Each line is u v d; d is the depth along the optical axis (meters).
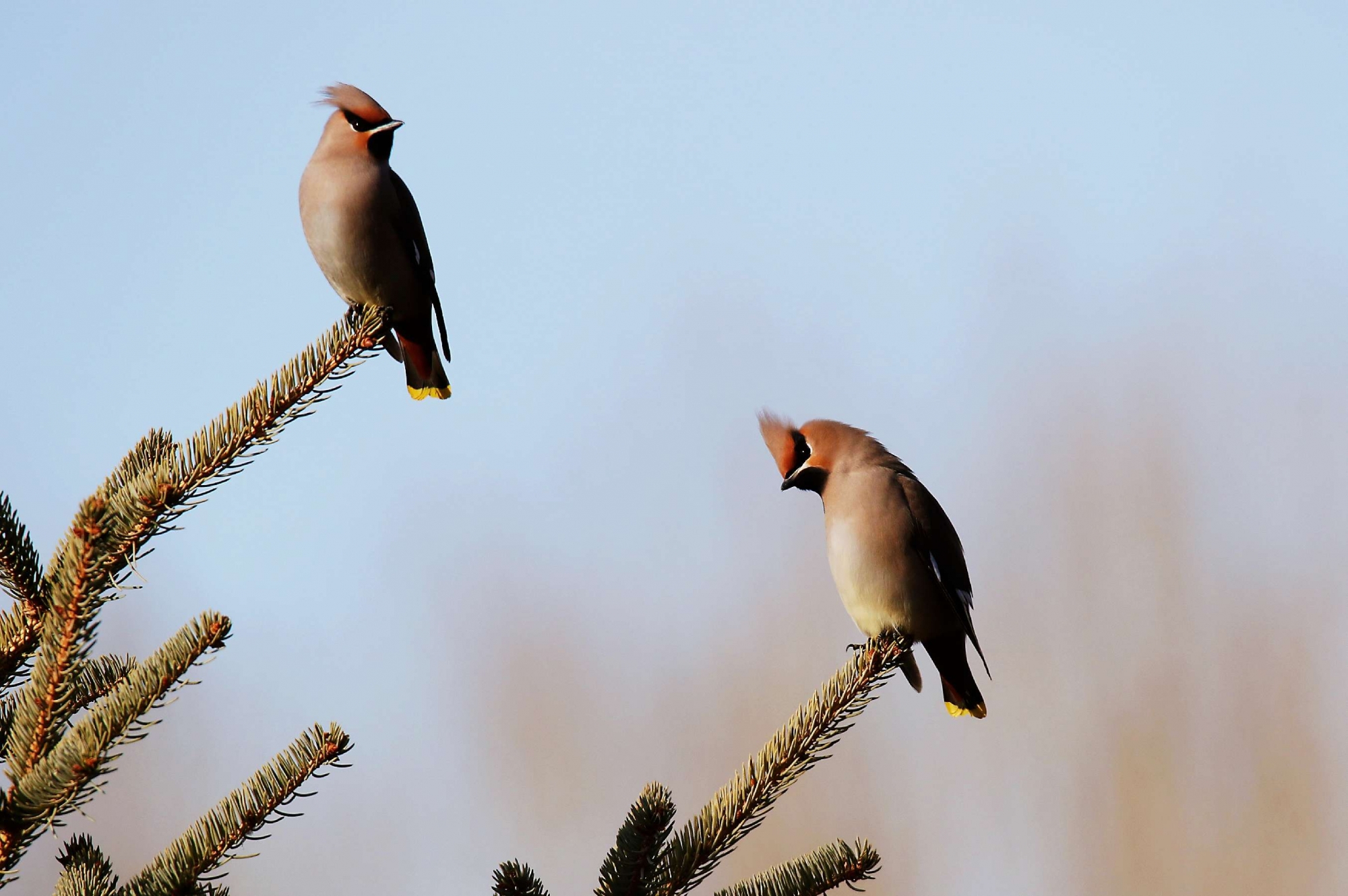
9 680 6.12
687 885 6.62
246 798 5.76
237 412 7.16
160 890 5.53
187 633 5.54
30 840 5.39
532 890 5.99
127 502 6.11
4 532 6.10
